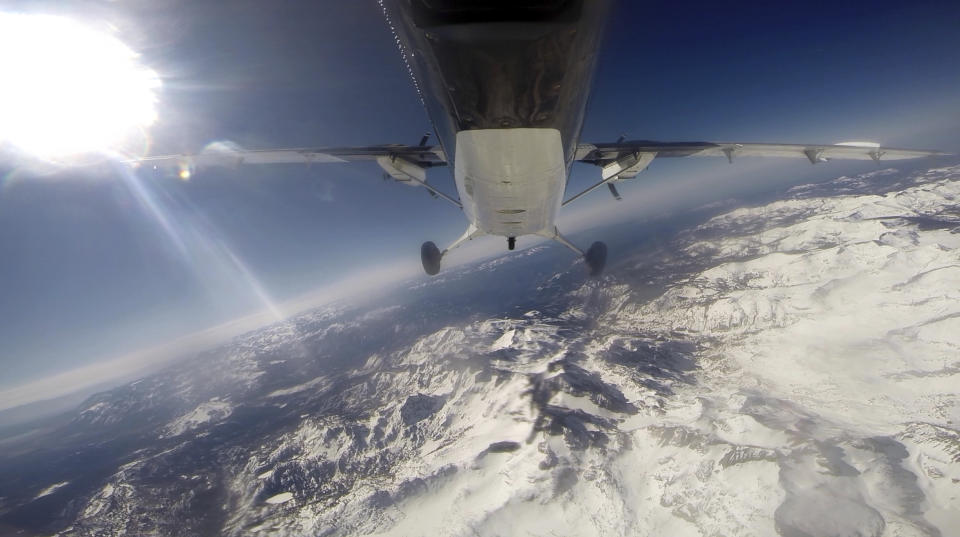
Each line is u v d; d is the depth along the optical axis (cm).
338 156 1761
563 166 1034
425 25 673
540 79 756
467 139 903
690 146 1742
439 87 822
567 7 643
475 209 1230
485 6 630
